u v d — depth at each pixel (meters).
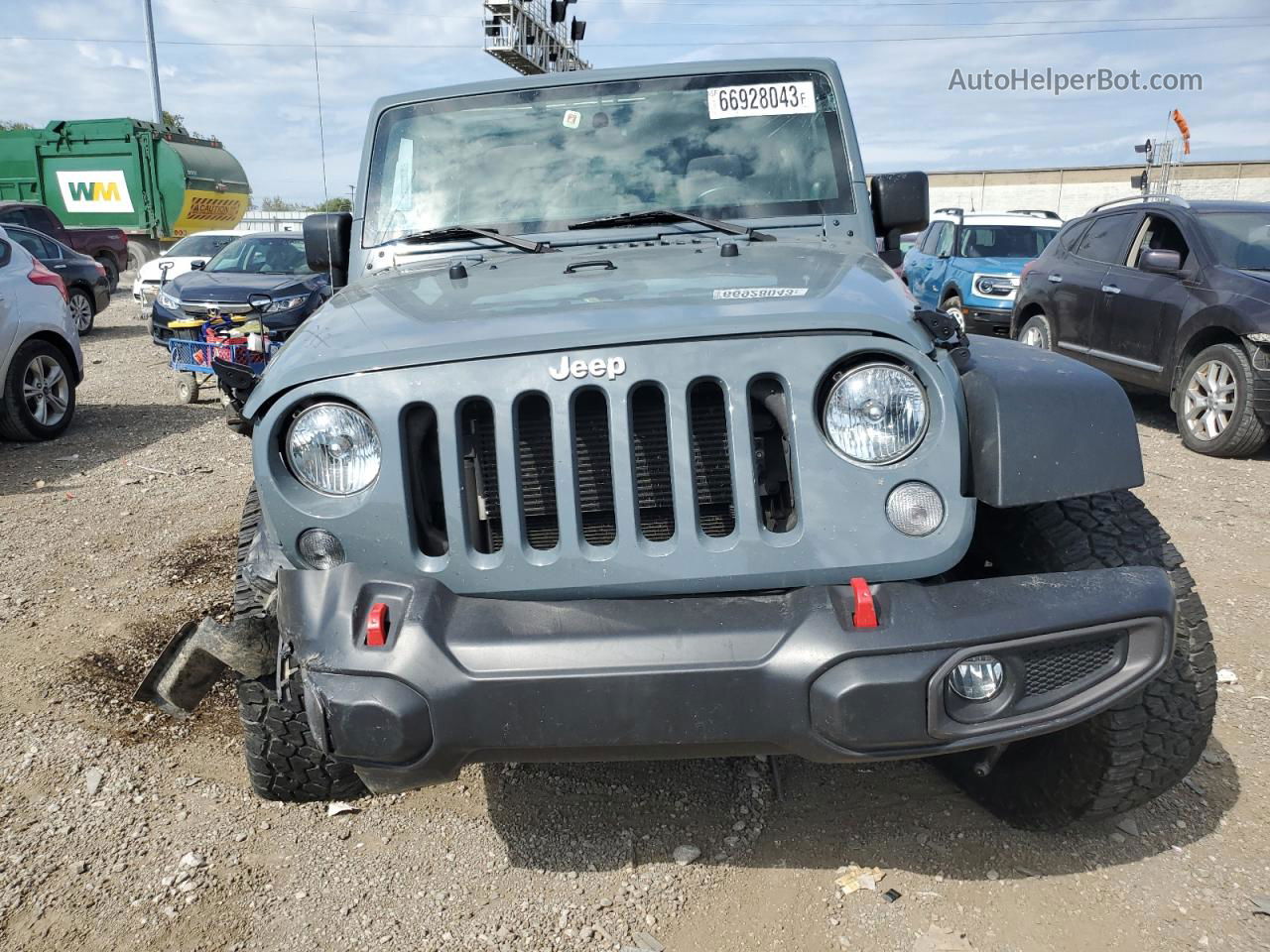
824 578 2.18
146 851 2.83
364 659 2.09
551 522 2.36
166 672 2.40
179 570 5.03
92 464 7.41
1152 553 2.45
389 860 2.78
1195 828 2.75
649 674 2.03
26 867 2.76
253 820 2.97
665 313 2.28
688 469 2.18
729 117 3.62
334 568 2.22
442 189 3.59
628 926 2.48
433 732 2.08
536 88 3.70
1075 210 36.97
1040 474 2.16
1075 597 2.13
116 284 21.67
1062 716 2.15
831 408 2.18
